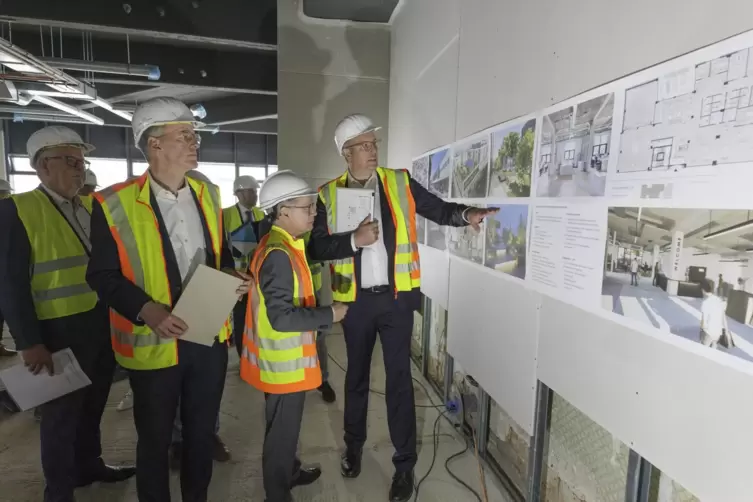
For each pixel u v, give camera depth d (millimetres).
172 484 2049
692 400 1003
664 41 1057
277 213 1618
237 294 1480
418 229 3311
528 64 1682
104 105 5387
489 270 2051
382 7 3674
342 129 1910
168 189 1501
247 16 3654
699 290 977
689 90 982
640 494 1231
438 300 2824
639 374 1161
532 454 1736
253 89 4891
